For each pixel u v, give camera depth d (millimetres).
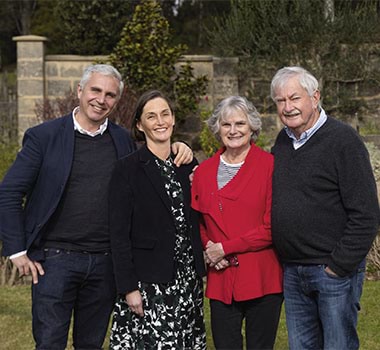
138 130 3572
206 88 9758
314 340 3352
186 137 9680
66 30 11023
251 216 3307
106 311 3652
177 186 3434
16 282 6738
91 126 3531
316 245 3133
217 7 16078
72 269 3477
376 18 9609
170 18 17141
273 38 9555
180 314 3357
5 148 8953
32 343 4801
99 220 3508
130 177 3361
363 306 5566
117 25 10930
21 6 21375
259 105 9836
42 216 3422
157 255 3328
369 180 3051
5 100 9945
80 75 9727
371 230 3029
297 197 3143
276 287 3369
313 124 3188
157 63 9305
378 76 9719
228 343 3371
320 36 9453
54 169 3418
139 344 3383
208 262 3359
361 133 9305
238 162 3391
